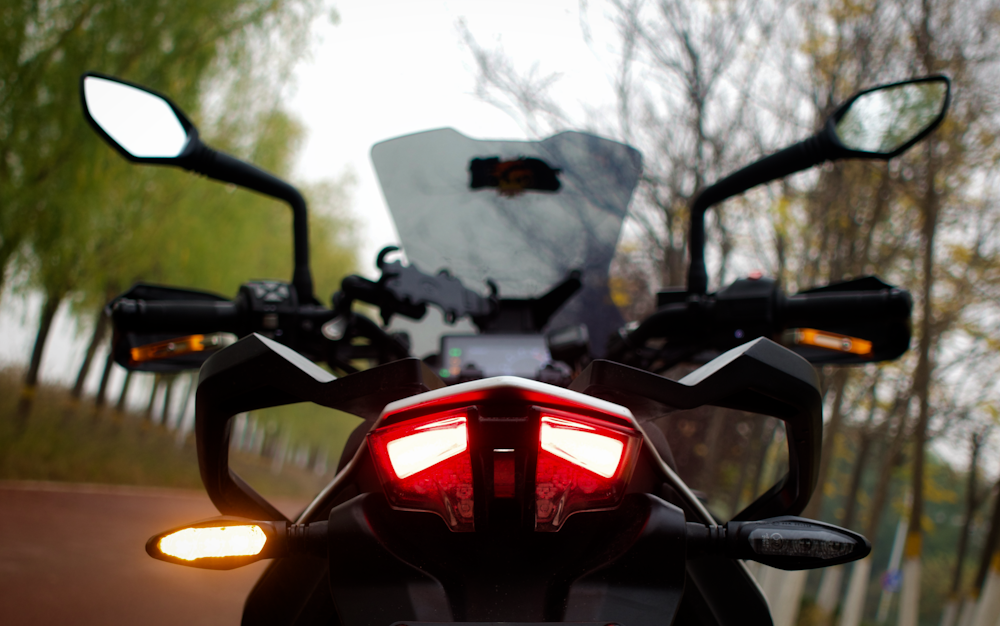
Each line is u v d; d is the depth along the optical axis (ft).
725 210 27.91
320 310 8.23
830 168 28.30
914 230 34.35
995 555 28.89
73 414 60.29
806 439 5.28
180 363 8.32
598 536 4.77
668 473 5.21
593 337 11.07
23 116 39.93
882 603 122.72
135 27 43.70
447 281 9.07
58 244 42.63
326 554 4.95
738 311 7.84
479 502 4.50
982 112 29.01
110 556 23.00
